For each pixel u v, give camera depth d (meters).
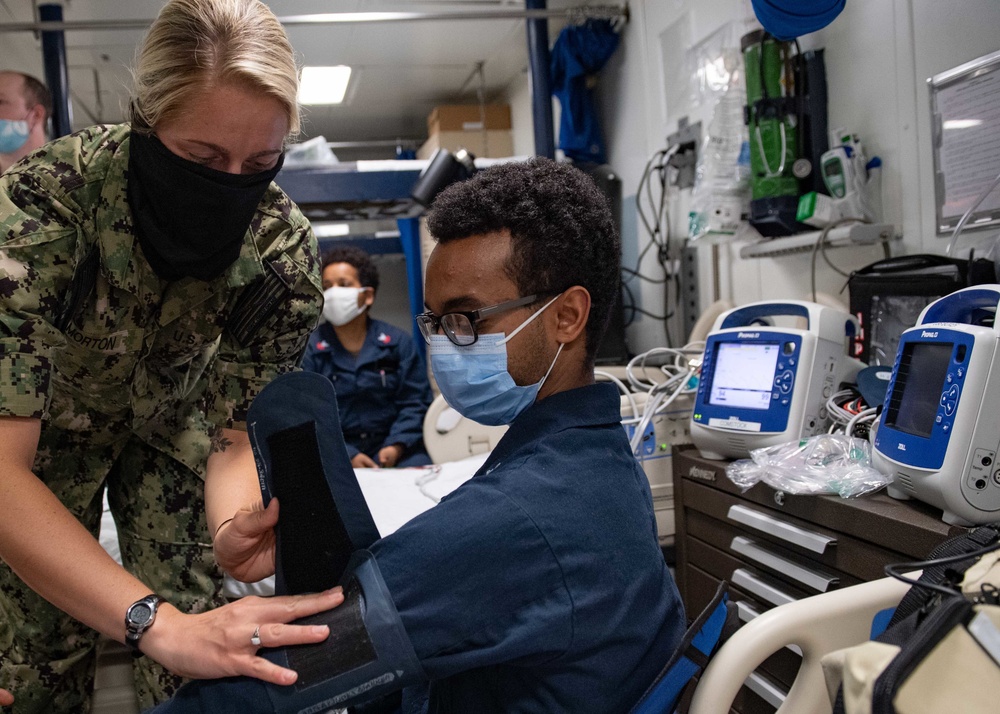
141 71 0.90
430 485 2.09
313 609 0.70
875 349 1.69
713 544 1.63
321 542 0.76
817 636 0.80
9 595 1.29
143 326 1.13
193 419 1.38
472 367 0.82
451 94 4.96
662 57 3.05
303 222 1.21
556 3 3.66
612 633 0.70
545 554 0.68
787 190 2.06
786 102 2.05
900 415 1.21
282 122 0.93
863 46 2.00
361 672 0.67
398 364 3.21
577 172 0.84
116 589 0.83
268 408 0.77
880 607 0.83
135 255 1.04
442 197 0.84
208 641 0.72
